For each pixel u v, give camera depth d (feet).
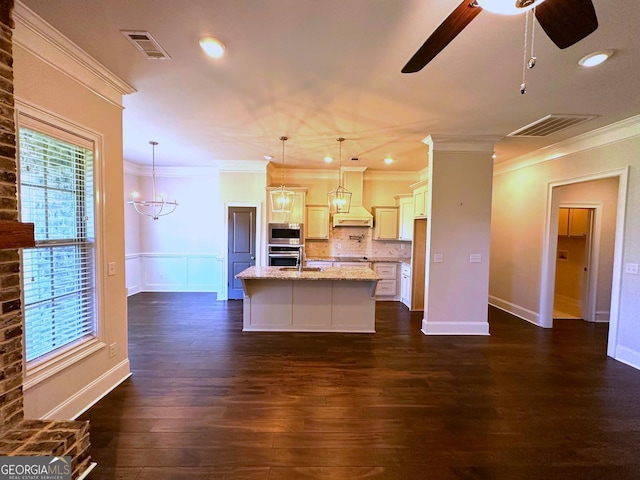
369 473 6.17
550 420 7.95
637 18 5.78
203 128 13.03
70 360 7.59
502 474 6.19
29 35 6.28
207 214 23.15
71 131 7.54
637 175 11.14
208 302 19.83
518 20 5.92
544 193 15.76
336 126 12.48
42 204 7.11
